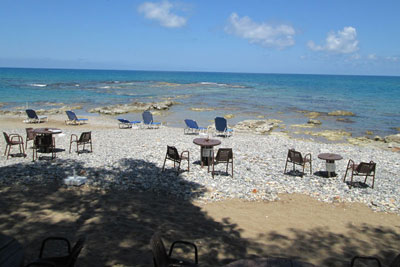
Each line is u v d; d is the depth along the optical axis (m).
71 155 12.59
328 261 5.48
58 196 8.01
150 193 8.67
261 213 7.71
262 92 60.81
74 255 3.74
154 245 3.95
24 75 111.12
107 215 6.92
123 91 57.03
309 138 21.94
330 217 7.68
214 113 33.34
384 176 11.54
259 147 16.06
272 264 3.48
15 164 10.85
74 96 46.25
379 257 5.75
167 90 61.84
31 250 5.16
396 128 26.39
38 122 24.28
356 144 20.23
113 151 13.60
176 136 18.73
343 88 75.62
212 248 5.69
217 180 10.04
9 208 7.00
